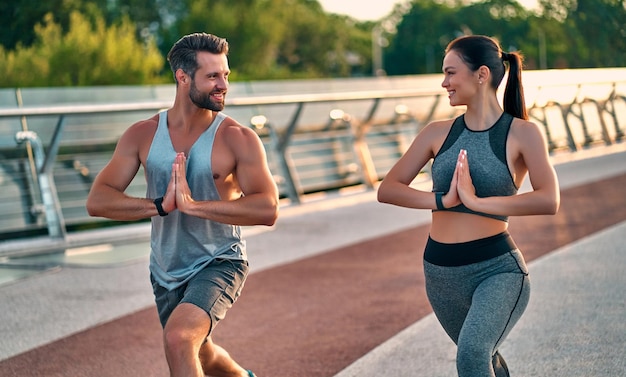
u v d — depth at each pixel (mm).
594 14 17812
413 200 4062
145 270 9016
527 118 4164
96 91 20297
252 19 62125
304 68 82375
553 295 7277
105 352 6246
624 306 6820
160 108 10719
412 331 6504
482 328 3818
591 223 11172
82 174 11453
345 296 7711
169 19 61031
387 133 17281
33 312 7387
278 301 7586
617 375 5309
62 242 10297
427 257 4129
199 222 4246
